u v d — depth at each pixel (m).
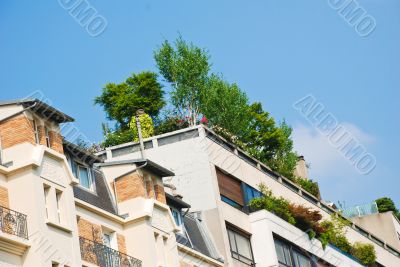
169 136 47.53
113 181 38.22
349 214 75.12
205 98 56.00
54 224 31.58
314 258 51.78
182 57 57.03
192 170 46.47
